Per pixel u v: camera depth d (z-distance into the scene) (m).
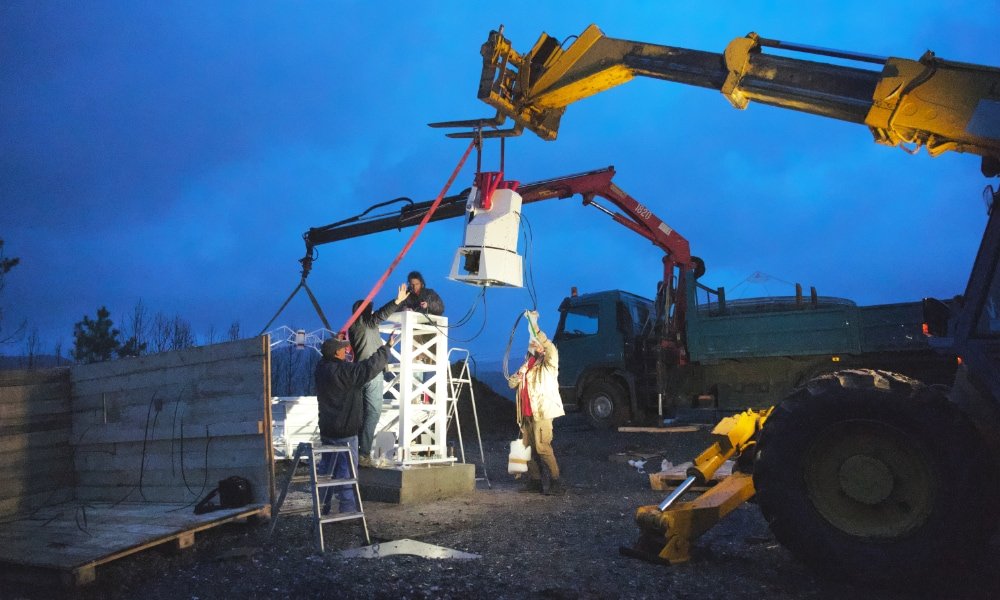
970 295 4.39
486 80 6.48
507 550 5.14
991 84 4.30
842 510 4.36
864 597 4.05
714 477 7.75
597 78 6.18
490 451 14.33
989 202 4.45
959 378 4.67
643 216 14.16
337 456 6.27
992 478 4.02
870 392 4.26
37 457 7.36
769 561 4.79
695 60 5.64
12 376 7.29
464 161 6.98
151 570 4.95
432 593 4.11
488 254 6.40
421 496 7.61
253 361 6.34
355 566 4.70
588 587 4.19
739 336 12.97
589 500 7.60
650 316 15.26
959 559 4.03
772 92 5.09
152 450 7.02
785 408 4.54
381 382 8.06
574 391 15.20
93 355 19.89
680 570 4.57
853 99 4.77
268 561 4.98
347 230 12.97
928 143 4.54
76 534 5.45
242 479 6.20
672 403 13.93
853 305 13.30
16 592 4.66
